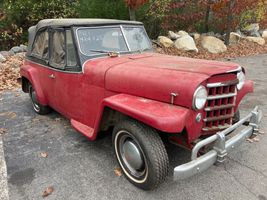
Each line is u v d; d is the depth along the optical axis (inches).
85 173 135.6
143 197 118.0
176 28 508.1
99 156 149.9
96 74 141.2
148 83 120.2
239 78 125.7
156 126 103.7
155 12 450.0
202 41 473.7
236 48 478.3
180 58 150.0
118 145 129.0
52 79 176.1
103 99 127.9
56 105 182.7
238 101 139.3
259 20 565.3
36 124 194.1
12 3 425.4
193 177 129.8
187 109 109.3
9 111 221.0
